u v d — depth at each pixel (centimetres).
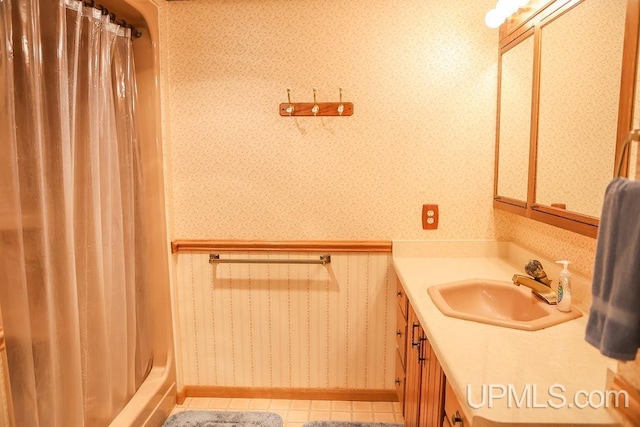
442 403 123
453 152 212
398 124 212
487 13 187
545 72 156
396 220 219
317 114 212
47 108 139
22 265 124
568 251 161
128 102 188
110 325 176
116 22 181
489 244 216
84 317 160
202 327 231
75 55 147
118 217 176
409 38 206
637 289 70
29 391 127
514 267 197
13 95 120
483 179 213
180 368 231
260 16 209
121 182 186
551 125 152
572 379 97
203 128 217
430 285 168
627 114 110
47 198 138
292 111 212
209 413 220
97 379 166
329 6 207
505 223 216
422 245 218
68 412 146
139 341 208
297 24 209
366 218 219
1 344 108
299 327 229
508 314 161
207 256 225
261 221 222
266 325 229
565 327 127
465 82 207
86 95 157
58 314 143
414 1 204
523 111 175
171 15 211
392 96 210
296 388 233
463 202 215
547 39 154
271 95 213
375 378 230
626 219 73
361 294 224
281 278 225
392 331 226
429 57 207
